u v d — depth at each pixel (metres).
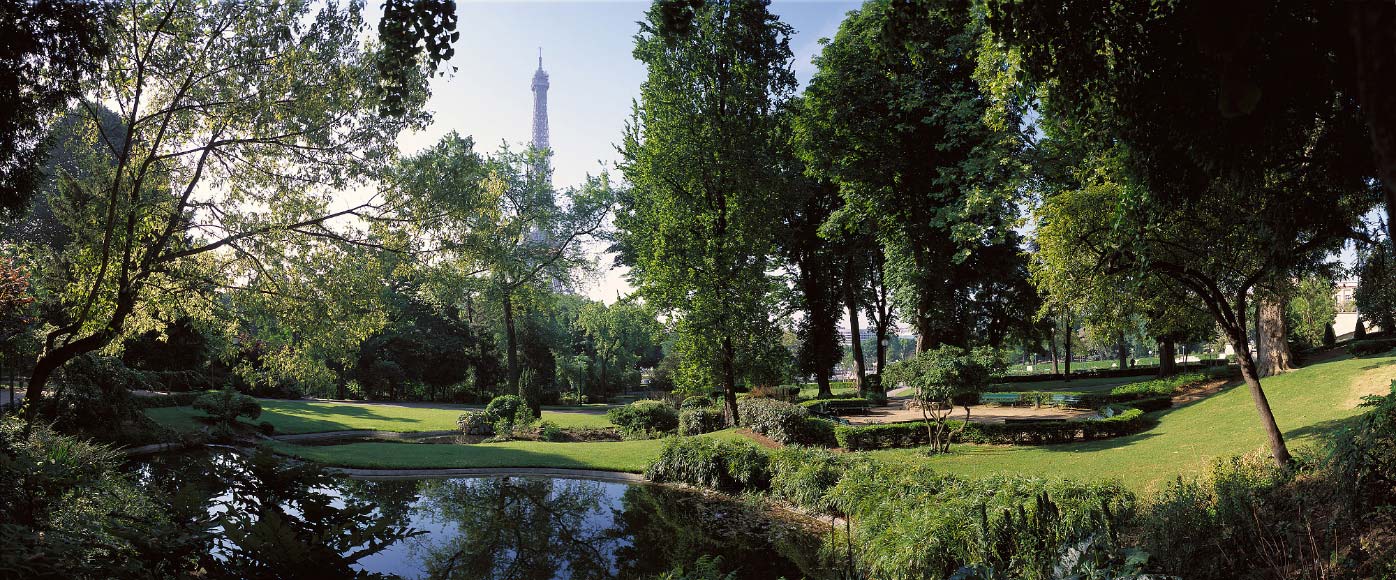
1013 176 19.55
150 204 13.42
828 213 36.94
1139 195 8.27
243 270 15.16
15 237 27.98
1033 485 9.17
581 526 14.01
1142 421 19.31
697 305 24.53
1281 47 4.72
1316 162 6.22
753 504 15.13
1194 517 6.24
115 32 11.80
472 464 20.19
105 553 4.13
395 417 34.69
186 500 4.04
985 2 6.12
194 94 13.32
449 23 5.25
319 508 4.40
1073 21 5.66
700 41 23.64
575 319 65.19
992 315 36.03
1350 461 5.73
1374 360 18.70
